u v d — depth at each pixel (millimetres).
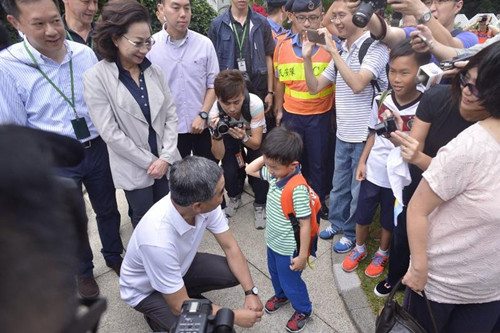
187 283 2258
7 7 2021
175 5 2734
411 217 1392
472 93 1298
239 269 2197
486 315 1488
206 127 3150
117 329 2379
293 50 3027
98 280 2783
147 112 2438
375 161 2355
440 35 2232
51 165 413
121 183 2480
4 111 2100
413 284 1471
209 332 1075
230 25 3508
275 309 2436
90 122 2426
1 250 347
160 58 2932
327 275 2719
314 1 2764
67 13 2930
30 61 2158
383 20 2371
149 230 1826
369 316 2277
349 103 2641
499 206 1211
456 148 1229
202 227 1996
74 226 439
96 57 2520
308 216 1955
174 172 1688
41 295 366
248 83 3115
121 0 2176
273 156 1896
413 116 2078
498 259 1322
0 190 347
